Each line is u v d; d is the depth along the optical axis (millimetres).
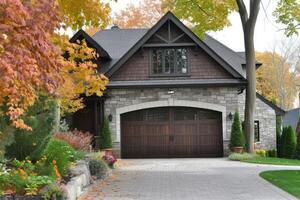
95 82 14812
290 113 61562
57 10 6609
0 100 6137
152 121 27141
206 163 22703
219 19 26797
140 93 26984
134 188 14133
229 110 26797
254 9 26391
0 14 5438
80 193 12469
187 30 26859
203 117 27094
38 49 5879
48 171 11484
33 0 6113
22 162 11781
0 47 5359
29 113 12141
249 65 26688
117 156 26641
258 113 30938
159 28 26969
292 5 26344
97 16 11164
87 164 15562
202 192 13188
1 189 9648
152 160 25141
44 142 12852
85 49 14031
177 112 27203
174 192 13250
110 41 30891
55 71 6512
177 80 27031
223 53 31500
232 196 12406
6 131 10672
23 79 5719
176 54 27250
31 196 9430
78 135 21750
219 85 26672
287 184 14297
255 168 19984
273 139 30922
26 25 5758
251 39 26703
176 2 26938
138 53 27266
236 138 25953
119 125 26859
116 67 26750
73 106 22797
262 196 12344
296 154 28766
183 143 27000
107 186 14617
